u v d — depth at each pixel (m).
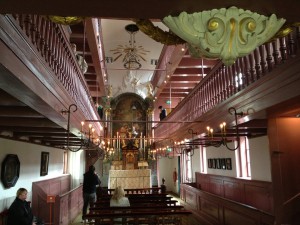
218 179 12.20
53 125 6.11
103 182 19.92
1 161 7.16
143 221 8.59
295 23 2.02
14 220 6.52
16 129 6.67
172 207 8.60
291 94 4.27
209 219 9.68
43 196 9.26
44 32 4.11
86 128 8.98
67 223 10.41
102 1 1.72
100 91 19.28
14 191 7.95
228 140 10.02
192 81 16.28
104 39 15.97
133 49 16.42
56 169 13.11
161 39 2.12
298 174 5.93
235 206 7.23
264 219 5.78
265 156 8.66
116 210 8.48
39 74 3.83
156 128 20.41
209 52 1.78
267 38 1.83
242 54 1.80
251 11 1.79
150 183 17.84
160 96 21.03
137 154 20.55
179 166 19.55
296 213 5.77
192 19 1.76
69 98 5.91
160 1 1.71
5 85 3.30
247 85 5.74
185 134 10.86
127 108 22.44
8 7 1.81
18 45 3.08
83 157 18.22
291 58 4.20
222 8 1.75
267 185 8.21
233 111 6.35
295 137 6.04
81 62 9.52
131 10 1.83
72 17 2.01
